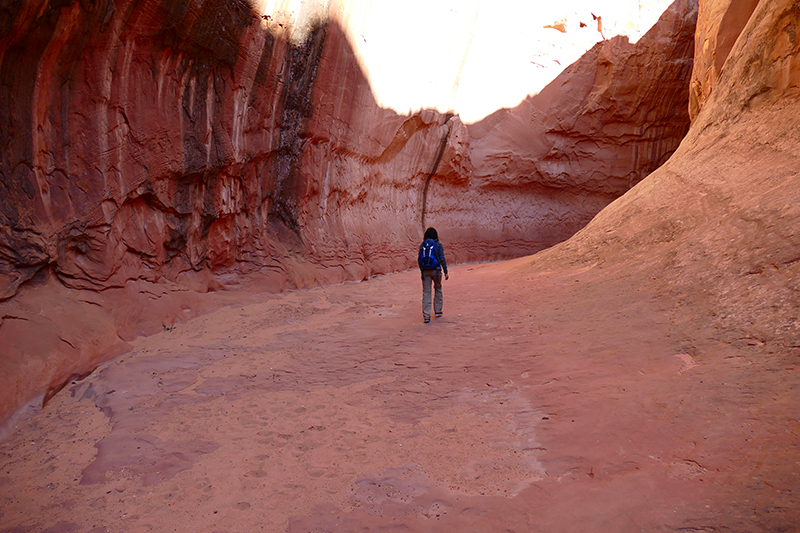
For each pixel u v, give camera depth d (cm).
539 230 2269
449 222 2041
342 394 457
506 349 547
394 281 1307
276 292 1010
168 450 351
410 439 357
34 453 354
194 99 789
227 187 918
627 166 2275
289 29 952
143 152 701
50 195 569
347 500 284
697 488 232
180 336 675
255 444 360
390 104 1477
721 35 1076
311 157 1173
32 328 486
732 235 536
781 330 359
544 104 2195
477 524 247
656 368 387
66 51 552
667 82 2139
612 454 285
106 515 277
